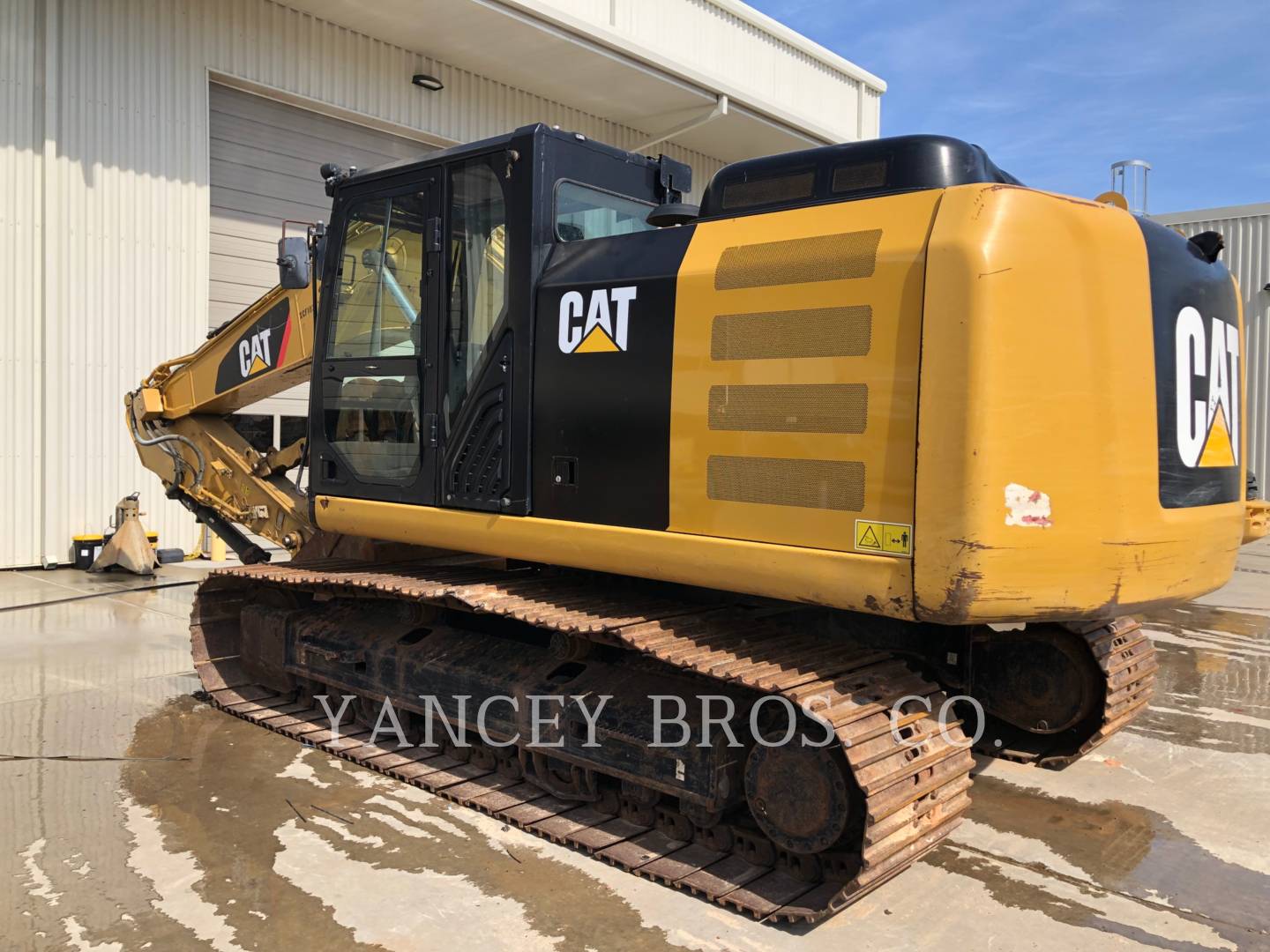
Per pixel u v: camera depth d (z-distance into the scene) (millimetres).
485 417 4141
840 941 3092
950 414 2947
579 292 3828
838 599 3174
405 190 4512
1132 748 5059
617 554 3688
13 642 6758
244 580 5242
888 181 3406
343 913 3197
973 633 4059
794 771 3287
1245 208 15320
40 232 9031
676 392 3562
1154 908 3359
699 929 3143
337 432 4867
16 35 8797
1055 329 3051
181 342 9852
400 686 4625
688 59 14602
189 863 3533
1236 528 3789
